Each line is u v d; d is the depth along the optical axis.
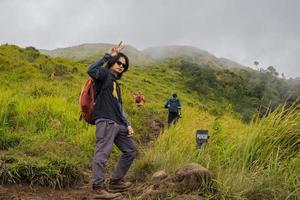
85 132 10.49
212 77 96.31
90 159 8.63
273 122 6.89
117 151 9.39
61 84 27.75
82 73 38.22
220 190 5.08
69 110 13.69
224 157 6.48
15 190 6.04
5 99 13.22
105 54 5.88
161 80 82.56
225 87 92.12
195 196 4.99
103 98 5.80
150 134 14.57
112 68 6.00
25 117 11.35
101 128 5.72
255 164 6.22
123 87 38.53
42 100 14.53
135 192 5.70
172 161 6.91
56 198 5.95
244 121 9.70
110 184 6.07
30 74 31.33
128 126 6.00
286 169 5.93
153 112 21.34
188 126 10.16
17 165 6.43
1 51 39.47
